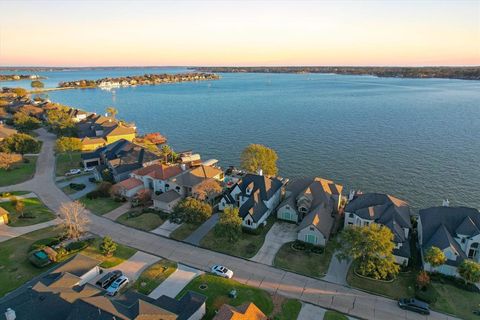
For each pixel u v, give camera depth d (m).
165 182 76.31
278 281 48.22
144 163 89.31
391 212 58.84
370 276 48.97
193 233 61.06
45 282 43.38
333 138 137.12
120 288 45.47
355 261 52.78
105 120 146.62
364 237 47.91
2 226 61.88
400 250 52.19
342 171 101.50
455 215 55.25
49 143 123.94
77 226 57.75
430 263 48.03
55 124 141.75
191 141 138.25
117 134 123.56
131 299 41.09
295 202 68.31
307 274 49.84
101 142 118.94
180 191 74.25
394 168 102.94
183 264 51.91
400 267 51.16
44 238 57.75
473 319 41.41
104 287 45.56
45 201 73.62
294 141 134.00
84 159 95.88
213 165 103.25
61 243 56.00
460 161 107.62
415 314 42.19
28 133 137.38
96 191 75.81
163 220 65.50
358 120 171.75
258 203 65.44
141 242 58.03
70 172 90.56
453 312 42.50
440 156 112.62
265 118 182.00
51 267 50.22
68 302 38.25
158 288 46.03
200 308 39.91
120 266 50.91
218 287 46.16
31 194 76.94
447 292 46.06
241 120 177.88
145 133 151.12
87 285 43.09
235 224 55.44
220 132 152.12
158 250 55.66
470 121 164.25
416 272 50.41
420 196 84.44
